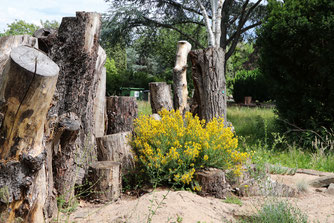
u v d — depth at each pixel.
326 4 7.90
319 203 4.42
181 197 3.69
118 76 22.09
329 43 7.70
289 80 8.51
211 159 4.57
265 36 8.77
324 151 7.72
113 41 20.78
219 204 3.90
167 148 4.64
